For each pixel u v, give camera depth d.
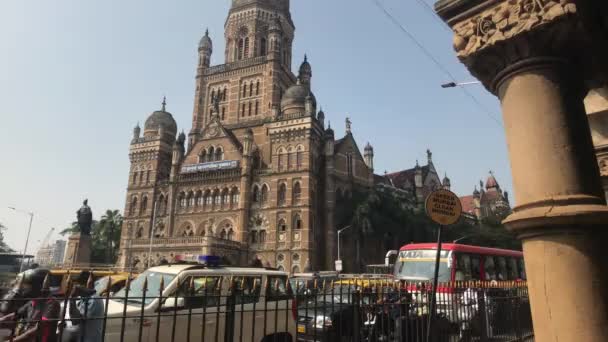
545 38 3.79
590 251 3.42
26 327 6.34
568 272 3.41
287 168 56.09
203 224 58.59
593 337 3.27
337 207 58.75
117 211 86.06
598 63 4.12
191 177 61.50
